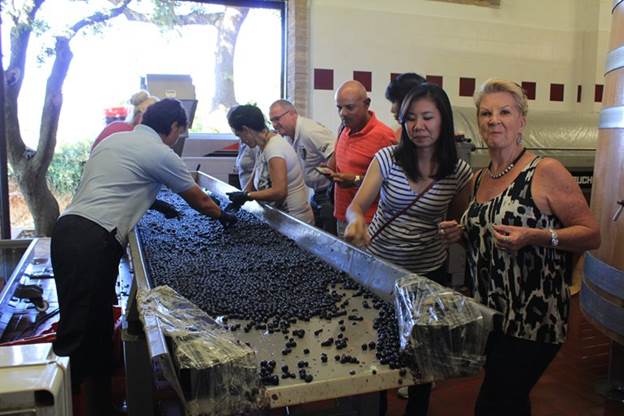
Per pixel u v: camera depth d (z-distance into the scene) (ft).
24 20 13.08
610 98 7.14
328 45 14.84
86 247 7.09
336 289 5.75
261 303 5.25
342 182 8.55
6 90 13.26
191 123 14.02
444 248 6.93
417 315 3.95
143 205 7.69
